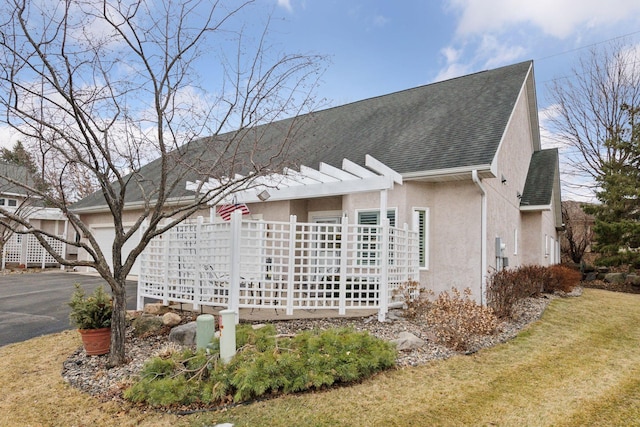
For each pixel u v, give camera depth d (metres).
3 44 5.32
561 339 7.82
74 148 5.68
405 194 10.56
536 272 12.80
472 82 14.82
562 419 4.44
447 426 4.25
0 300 11.62
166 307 8.80
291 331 7.21
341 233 8.18
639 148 16.89
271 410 4.54
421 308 8.73
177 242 8.66
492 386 5.30
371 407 4.63
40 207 20.53
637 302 12.91
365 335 5.96
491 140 10.29
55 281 16.28
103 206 18.91
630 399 4.98
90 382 5.41
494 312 9.08
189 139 6.88
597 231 16.83
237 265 7.59
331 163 12.86
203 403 4.69
